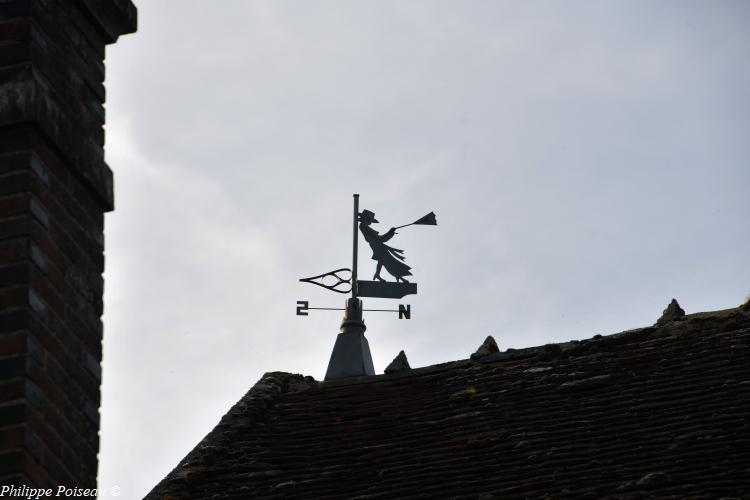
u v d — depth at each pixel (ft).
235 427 101.19
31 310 54.44
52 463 53.98
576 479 84.33
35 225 56.03
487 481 87.04
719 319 101.65
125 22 65.62
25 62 58.18
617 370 98.12
